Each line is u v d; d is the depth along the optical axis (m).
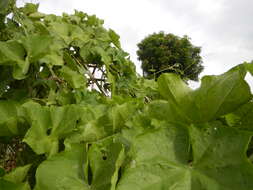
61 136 0.73
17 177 0.64
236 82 0.60
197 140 0.54
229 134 0.52
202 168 0.51
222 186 0.48
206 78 0.66
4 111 0.80
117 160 0.52
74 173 0.56
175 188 0.49
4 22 1.20
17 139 0.84
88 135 0.76
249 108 0.63
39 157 0.73
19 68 0.98
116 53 1.67
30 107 0.74
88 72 1.50
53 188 0.54
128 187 0.48
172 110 0.70
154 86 1.87
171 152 0.53
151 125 0.71
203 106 0.64
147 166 0.51
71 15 1.75
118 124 0.80
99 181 0.55
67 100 1.16
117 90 1.61
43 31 1.33
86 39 1.53
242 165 0.49
